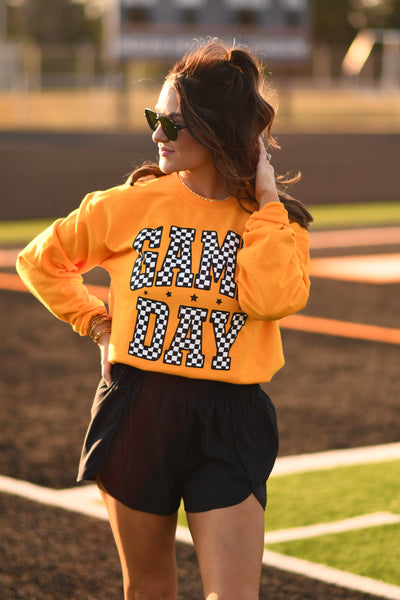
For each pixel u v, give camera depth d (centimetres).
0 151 3256
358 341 1045
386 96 5472
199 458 351
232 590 332
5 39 8669
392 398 835
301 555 522
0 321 1116
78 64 4816
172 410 349
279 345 372
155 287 350
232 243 356
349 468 660
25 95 4731
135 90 5397
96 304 389
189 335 350
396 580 491
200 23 4444
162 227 356
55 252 377
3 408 792
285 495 610
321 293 1303
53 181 2545
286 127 4700
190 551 529
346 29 8838
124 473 353
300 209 368
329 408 802
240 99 350
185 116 348
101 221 368
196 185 363
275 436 365
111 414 359
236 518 341
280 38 4612
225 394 352
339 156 3331
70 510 583
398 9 8775
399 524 564
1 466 656
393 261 1555
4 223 1917
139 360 353
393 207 2266
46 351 989
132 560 366
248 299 345
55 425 750
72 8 10088
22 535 545
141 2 4375
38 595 477
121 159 3041
